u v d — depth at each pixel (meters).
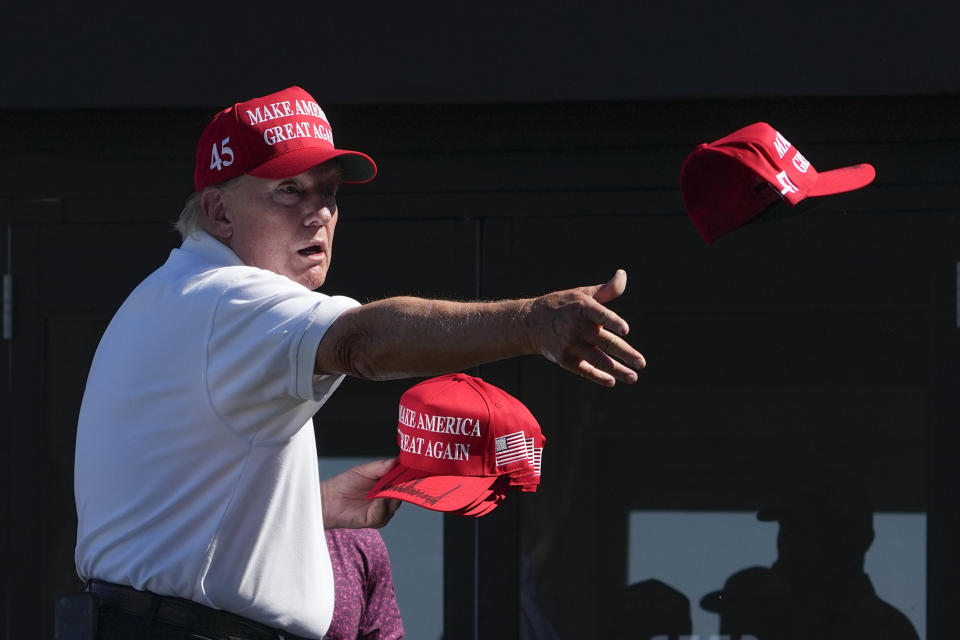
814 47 10.88
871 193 11.36
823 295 11.36
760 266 11.42
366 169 7.39
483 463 8.05
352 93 11.23
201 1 11.29
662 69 11.00
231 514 6.31
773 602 11.53
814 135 11.48
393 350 5.31
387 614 9.47
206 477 6.26
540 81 11.10
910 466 11.38
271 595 6.57
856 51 10.84
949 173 11.34
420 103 11.20
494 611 11.70
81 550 6.73
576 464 11.70
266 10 11.25
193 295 6.19
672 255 11.54
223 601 6.40
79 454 6.75
